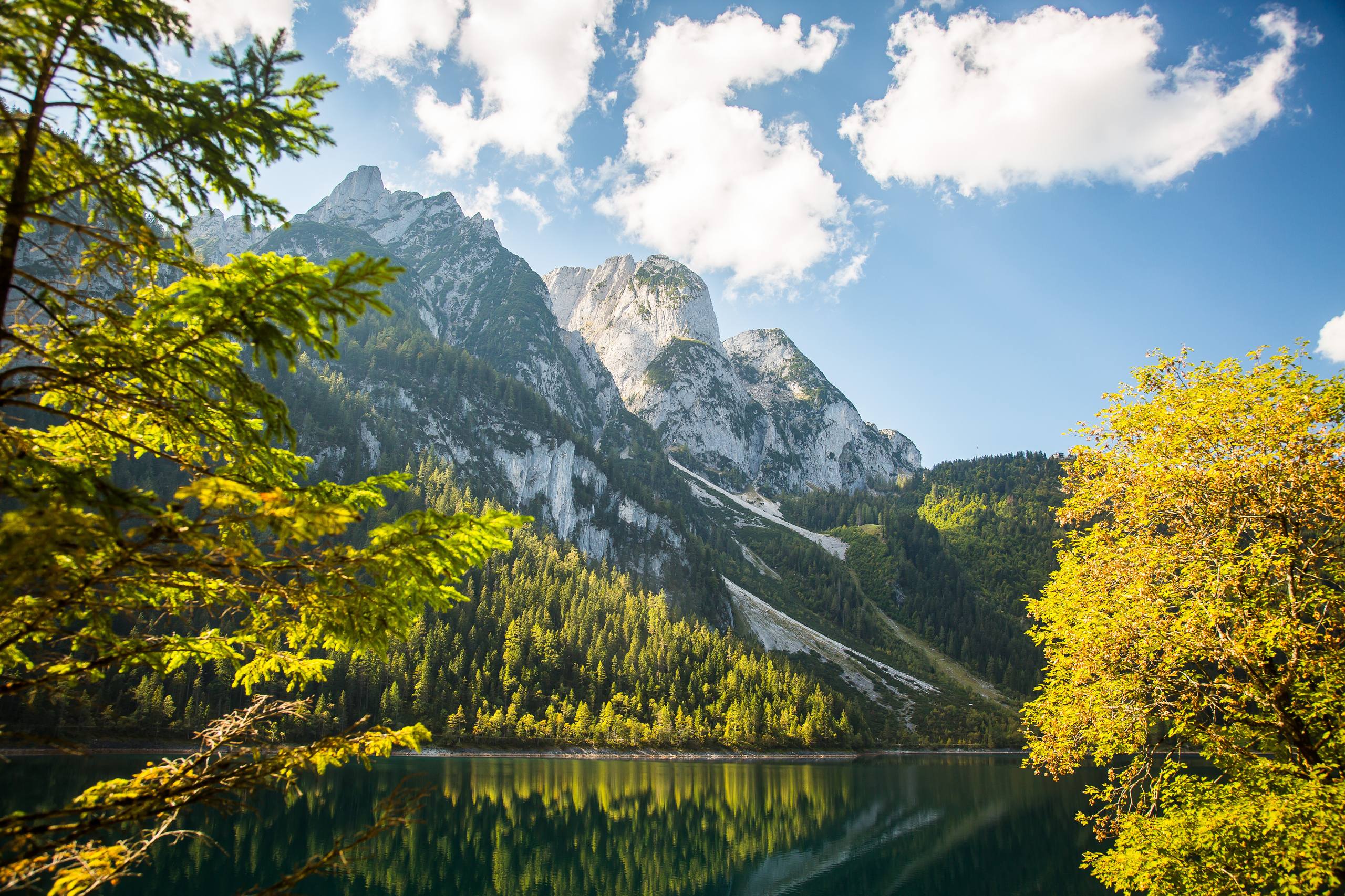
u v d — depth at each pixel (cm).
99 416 883
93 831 747
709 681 16775
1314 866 1580
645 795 9156
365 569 801
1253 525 2023
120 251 790
